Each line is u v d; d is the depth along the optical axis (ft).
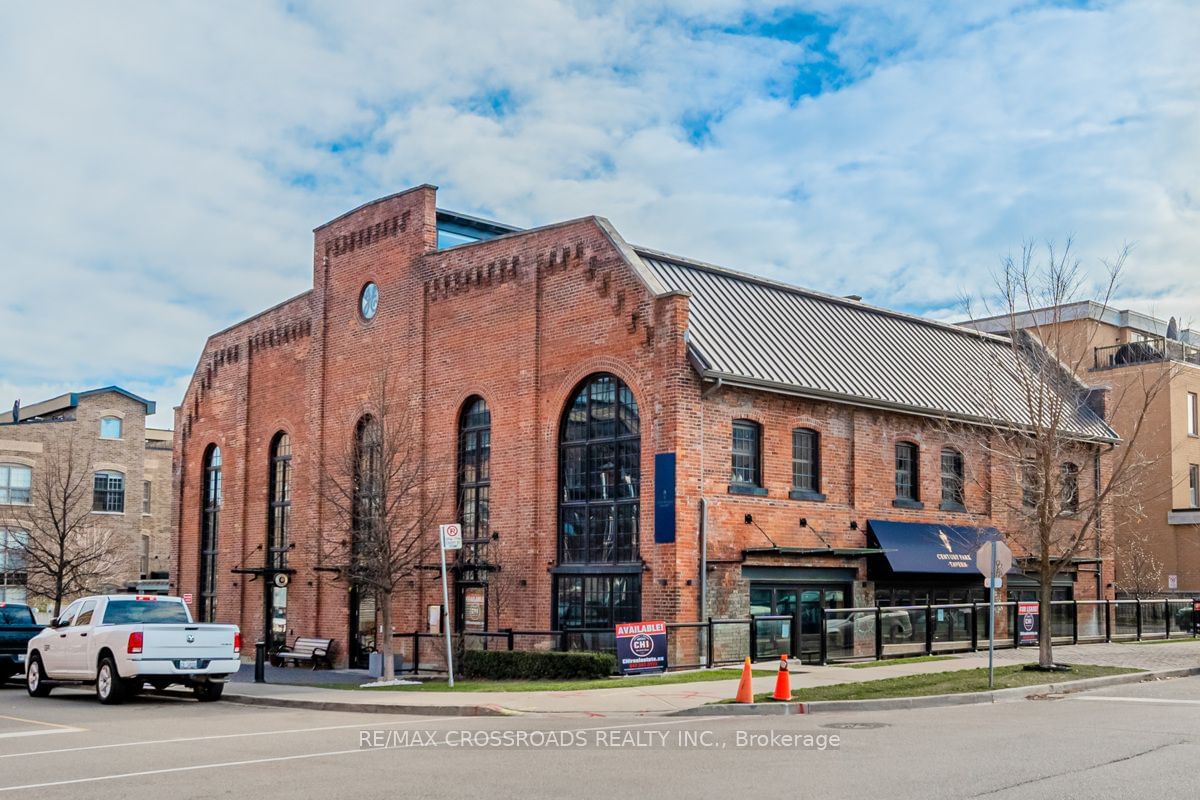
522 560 89.04
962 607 93.81
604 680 71.61
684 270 90.63
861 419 93.04
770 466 85.66
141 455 199.72
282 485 121.19
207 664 71.00
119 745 48.14
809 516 87.71
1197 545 134.10
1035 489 80.84
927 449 98.32
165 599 76.28
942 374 102.73
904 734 47.11
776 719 54.39
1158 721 50.83
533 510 88.69
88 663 72.95
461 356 97.14
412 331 102.12
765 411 85.66
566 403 88.28
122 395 197.67
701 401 80.94
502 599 90.48
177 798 34.55
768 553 83.41
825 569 88.48
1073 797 32.32
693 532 79.25
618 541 83.46
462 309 97.66
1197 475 142.10
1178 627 115.24
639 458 82.23
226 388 131.44
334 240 114.32
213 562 132.36
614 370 83.66
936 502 98.27
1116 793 32.89
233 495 127.44
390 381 104.01
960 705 59.93
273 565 120.16
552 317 89.30
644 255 88.38
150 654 69.00
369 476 92.63
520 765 39.96
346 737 50.08
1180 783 34.45
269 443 122.72
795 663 81.00
